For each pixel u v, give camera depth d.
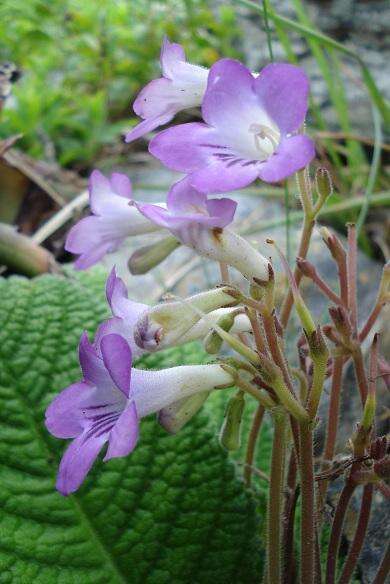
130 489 0.22
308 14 0.59
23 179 0.37
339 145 0.51
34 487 0.22
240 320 0.19
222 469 0.22
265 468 0.26
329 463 0.20
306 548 0.18
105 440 0.15
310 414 0.17
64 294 0.25
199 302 0.16
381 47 0.56
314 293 0.35
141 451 0.22
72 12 0.55
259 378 0.17
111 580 0.22
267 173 0.14
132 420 0.14
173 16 0.57
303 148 0.14
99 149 0.52
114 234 0.20
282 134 0.15
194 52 0.56
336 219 0.45
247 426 0.27
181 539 0.22
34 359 0.23
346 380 0.29
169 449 0.22
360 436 0.17
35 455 0.22
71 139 0.50
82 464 0.15
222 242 0.17
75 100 0.52
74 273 0.29
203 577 0.22
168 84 0.19
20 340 0.24
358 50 0.56
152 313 0.16
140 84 0.56
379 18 0.58
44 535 0.22
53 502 0.22
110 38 0.55
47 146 0.50
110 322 0.17
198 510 0.22
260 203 0.44
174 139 0.16
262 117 0.16
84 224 0.20
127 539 0.22
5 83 0.39
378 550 0.23
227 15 0.56
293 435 0.19
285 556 0.20
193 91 0.19
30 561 0.21
